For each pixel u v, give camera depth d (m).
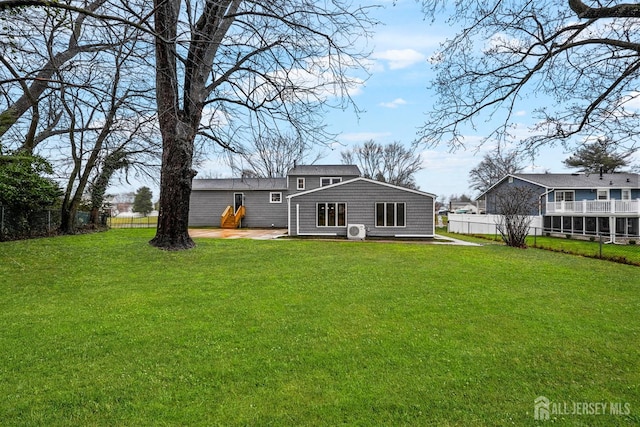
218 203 28.38
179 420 2.57
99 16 4.69
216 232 22.44
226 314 5.00
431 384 3.10
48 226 15.62
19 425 2.47
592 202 23.11
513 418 2.63
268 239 16.08
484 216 27.11
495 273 8.43
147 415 2.62
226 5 7.57
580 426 2.56
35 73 6.07
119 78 7.63
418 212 19.06
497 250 13.59
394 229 19.11
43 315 4.84
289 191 28.02
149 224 30.19
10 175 12.09
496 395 2.96
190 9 6.41
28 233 13.95
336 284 6.92
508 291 6.63
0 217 12.60
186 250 10.52
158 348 3.81
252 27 6.44
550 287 7.09
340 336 4.22
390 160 42.66
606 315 5.24
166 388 2.99
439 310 5.33
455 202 65.75
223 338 4.12
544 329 4.59
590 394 3.00
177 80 7.35
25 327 4.36
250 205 28.16
